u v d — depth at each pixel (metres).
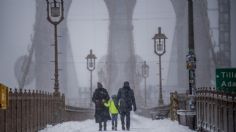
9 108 35.22
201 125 47.25
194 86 51.81
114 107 53.84
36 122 48.84
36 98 48.94
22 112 40.72
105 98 52.69
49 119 59.41
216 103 38.88
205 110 45.00
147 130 51.66
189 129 49.75
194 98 51.28
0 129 31.81
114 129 54.31
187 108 59.72
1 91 27.33
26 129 42.62
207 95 43.72
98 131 51.81
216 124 38.72
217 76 37.88
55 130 51.88
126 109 52.00
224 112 35.19
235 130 31.03
